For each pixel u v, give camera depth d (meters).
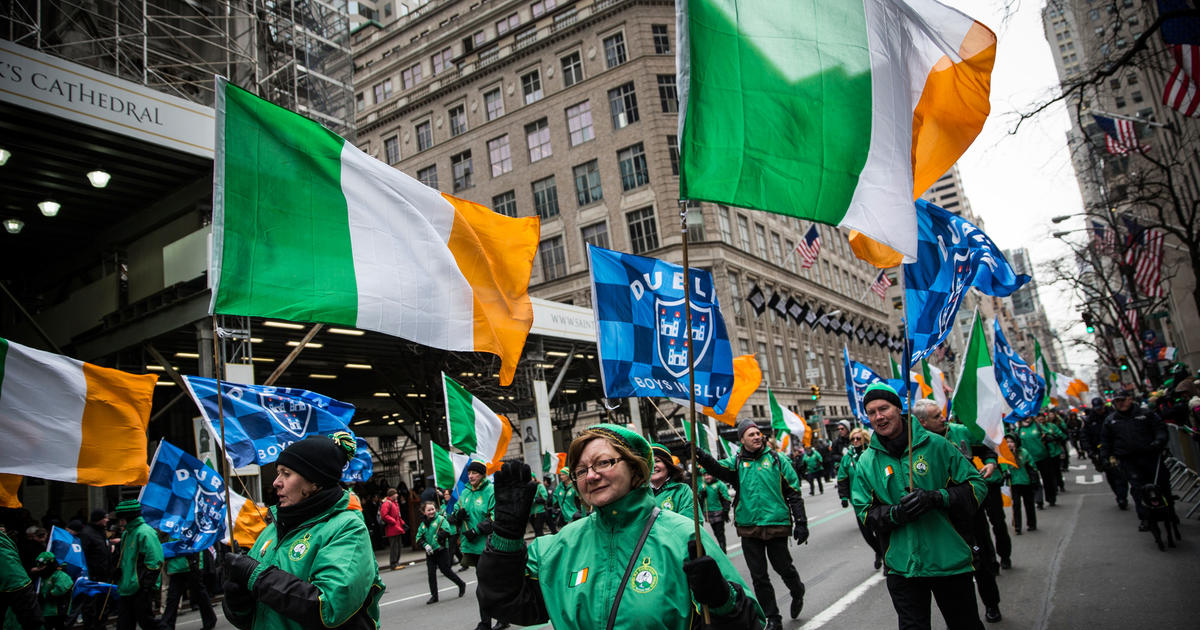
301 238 4.48
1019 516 11.20
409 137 53.00
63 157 15.95
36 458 4.95
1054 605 6.71
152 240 18.80
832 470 32.41
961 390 8.41
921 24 4.49
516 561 2.40
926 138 4.66
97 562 11.09
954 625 4.38
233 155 4.29
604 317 7.86
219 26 20.58
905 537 4.41
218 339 16.44
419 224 4.99
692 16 3.83
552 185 46.88
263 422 9.34
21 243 20.72
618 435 2.48
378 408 35.00
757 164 3.82
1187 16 10.14
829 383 57.44
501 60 49.28
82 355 19.67
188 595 14.31
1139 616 6.05
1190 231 17.23
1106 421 9.77
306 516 3.19
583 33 46.81
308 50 22.75
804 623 6.80
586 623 2.35
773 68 3.98
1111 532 10.45
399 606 10.99
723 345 8.66
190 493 9.21
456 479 11.91
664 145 43.72
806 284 56.41
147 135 15.43
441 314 4.95
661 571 2.32
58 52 17.08
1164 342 43.16
